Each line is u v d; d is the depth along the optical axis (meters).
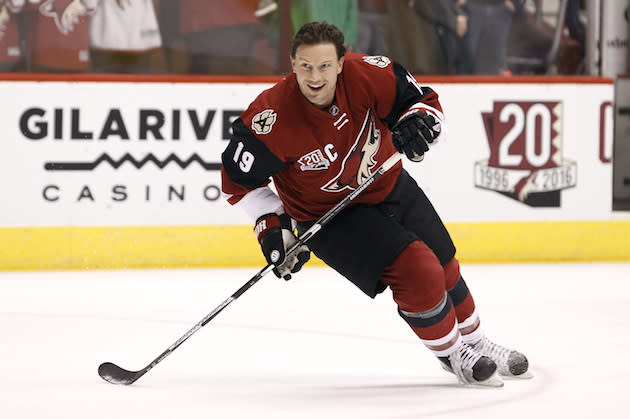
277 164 9.79
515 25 24.48
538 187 23.55
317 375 11.27
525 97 23.42
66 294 18.55
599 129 23.67
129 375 10.71
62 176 22.12
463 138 23.27
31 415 9.20
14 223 22.06
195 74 23.39
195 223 22.62
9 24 22.70
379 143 10.02
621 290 19.12
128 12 23.06
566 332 14.48
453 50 24.23
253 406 9.55
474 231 23.33
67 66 22.97
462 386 10.50
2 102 21.89
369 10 23.77
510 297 18.09
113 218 22.33
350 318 15.79
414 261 9.78
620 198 26.62
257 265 22.88
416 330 10.23
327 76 9.05
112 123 22.22
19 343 13.64
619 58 25.61
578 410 9.29
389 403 9.63
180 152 22.47
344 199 9.95
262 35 23.48
